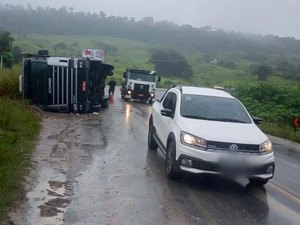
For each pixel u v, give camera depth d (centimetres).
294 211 721
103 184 795
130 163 980
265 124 2320
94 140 1252
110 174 871
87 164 943
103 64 2209
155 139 1061
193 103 940
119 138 1321
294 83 6150
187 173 848
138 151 1127
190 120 868
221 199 758
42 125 1455
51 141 1172
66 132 1359
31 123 1373
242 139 796
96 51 2869
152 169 933
